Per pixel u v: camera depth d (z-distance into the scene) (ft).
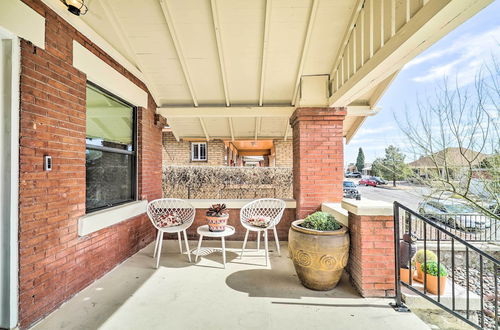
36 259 6.59
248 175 20.39
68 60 7.73
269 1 8.61
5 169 5.89
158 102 13.79
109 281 9.16
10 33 5.85
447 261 21.80
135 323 6.70
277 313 7.22
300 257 8.50
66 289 7.68
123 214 10.47
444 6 5.02
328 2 8.85
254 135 18.78
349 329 6.53
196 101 13.74
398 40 6.61
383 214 8.13
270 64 11.59
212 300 7.91
